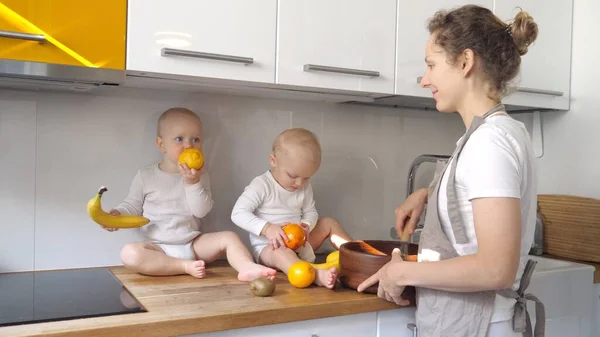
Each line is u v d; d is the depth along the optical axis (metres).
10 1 1.26
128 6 1.37
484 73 1.20
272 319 1.23
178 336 1.16
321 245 1.98
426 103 2.06
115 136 1.67
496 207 1.07
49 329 1.06
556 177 2.28
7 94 1.54
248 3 1.50
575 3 2.15
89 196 1.65
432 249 1.26
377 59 1.70
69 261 1.63
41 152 1.58
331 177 2.02
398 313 1.42
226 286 1.44
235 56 1.48
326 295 1.38
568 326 1.70
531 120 2.37
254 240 1.70
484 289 1.12
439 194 1.25
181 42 1.42
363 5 1.67
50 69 1.30
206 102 1.80
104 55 1.35
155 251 1.55
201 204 1.62
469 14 1.22
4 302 1.28
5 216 1.55
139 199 1.63
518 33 1.23
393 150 2.15
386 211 2.14
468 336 1.25
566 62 2.14
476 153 1.12
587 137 2.15
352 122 2.06
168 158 1.65
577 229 1.99
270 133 1.90
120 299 1.31
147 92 1.71
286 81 1.57
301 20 1.58
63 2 1.30
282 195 1.71
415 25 1.77
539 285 1.61
